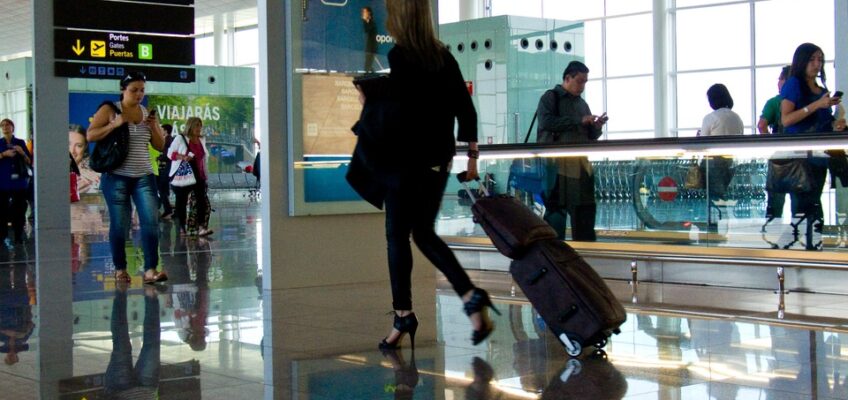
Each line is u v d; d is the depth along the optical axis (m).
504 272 9.58
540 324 6.23
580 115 8.66
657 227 8.44
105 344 5.55
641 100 27.86
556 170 8.86
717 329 6.03
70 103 28.11
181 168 15.87
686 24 26.56
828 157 7.44
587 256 8.86
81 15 13.02
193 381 4.53
